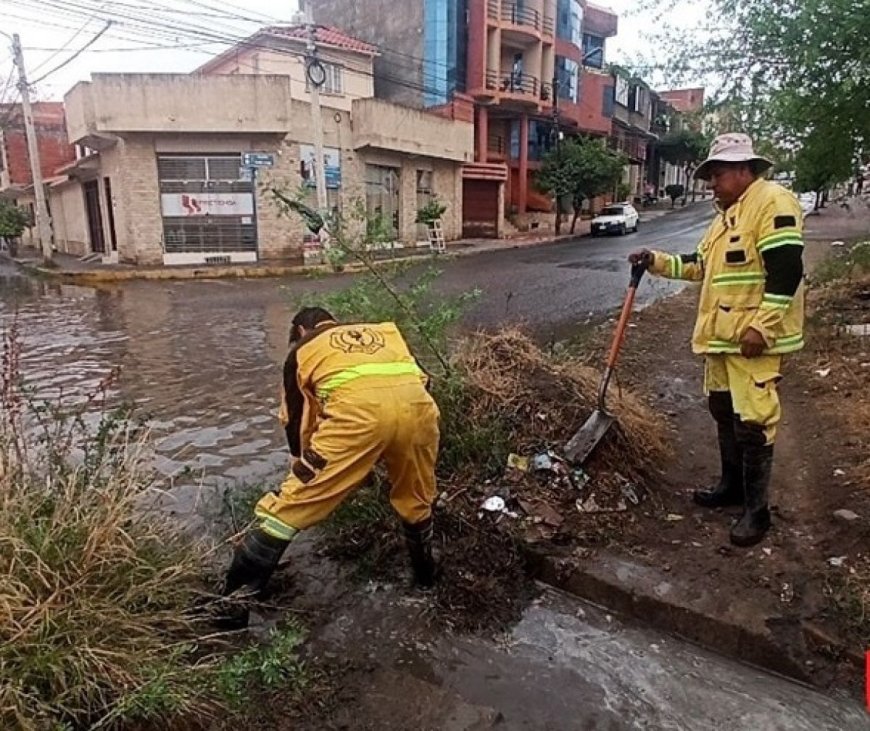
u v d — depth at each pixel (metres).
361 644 2.70
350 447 2.54
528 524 3.33
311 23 16.98
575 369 4.60
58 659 2.08
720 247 3.07
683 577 2.95
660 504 3.57
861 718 2.34
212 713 2.25
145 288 15.20
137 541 2.64
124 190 18.94
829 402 4.96
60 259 22.69
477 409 3.96
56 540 2.37
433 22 28.20
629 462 3.79
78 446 3.56
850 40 5.69
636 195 43.84
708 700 2.44
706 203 47.62
